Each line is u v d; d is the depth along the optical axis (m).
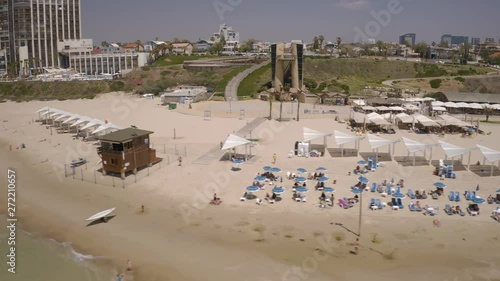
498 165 53.94
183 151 64.50
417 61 191.12
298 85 121.69
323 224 39.41
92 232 39.19
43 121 94.12
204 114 94.38
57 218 42.38
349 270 31.94
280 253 34.53
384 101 102.12
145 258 34.38
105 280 31.42
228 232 38.31
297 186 46.72
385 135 73.62
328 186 48.09
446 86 155.62
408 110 95.25
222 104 111.19
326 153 61.50
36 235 38.88
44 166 59.88
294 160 58.16
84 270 32.81
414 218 40.25
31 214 43.47
